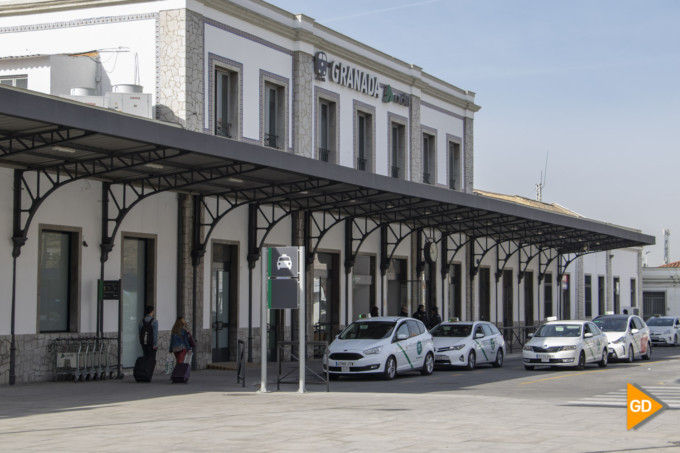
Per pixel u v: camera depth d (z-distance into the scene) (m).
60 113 15.36
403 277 36.34
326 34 31.08
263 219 28.12
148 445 11.23
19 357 20.05
